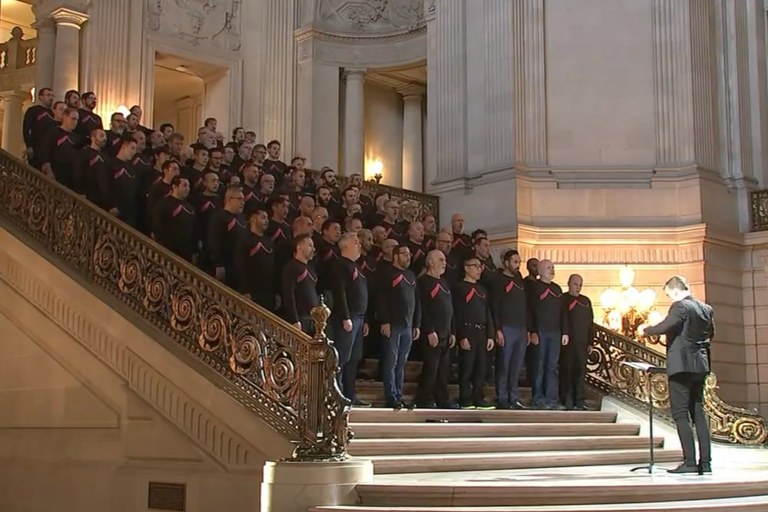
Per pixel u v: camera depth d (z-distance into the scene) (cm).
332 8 2105
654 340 1378
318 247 998
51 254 986
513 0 1630
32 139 1145
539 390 1121
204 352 814
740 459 1045
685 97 1596
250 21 2003
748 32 1698
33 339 977
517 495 657
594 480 729
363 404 938
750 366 1591
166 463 815
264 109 1995
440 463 802
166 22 1866
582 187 1585
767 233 1580
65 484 909
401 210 1504
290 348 739
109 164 1047
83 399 911
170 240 973
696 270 1534
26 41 2134
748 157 1661
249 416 743
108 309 891
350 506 656
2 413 1000
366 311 1017
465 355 1046
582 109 1614
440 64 1734
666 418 1109
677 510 643
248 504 726
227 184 1139
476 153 1653
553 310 1121
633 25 1627
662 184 1580
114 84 1766
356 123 2097
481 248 1129
